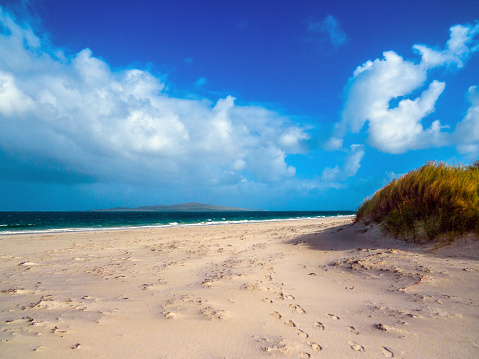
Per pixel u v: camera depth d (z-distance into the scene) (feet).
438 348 7.00
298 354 6.73
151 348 6.91
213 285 13.10
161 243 31.78
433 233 19.21
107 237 39.47
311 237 29.19
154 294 11.78
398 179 28.76
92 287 13.02
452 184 20.99
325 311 9.87
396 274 14.01
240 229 51.31
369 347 7.14
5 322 8.50
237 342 7.34
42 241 34.73
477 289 11.21
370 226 26.53
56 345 6.97
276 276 15.01
